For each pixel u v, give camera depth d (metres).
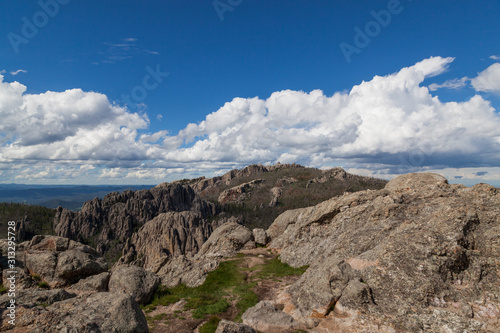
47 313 13.12
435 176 33.19
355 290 17.23
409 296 16.45
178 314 20.34
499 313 15.02
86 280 25.14
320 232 32.94
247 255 38.44
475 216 19.81
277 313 17.89
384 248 19.78
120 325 13.57
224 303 21.61
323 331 16.03
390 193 31.75
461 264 17.61
